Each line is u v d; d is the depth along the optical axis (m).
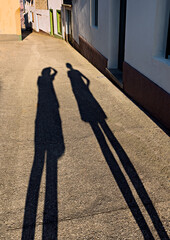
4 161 3.89
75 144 4.35
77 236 2.63
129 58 6.50
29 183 3.41
